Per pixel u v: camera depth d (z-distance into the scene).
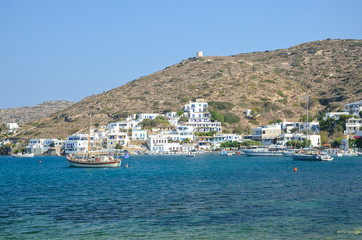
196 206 63.84
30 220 55.75
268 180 97.31
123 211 60.78
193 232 49.22
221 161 181.12
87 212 60.41
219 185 88.62
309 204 64.38
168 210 61.09
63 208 63.75
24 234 49.19
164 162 178.75
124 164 161.25
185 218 55.91
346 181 92.88
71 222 54.44
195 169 135.25
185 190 81.50
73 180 105.38
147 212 59.88
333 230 49.44
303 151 199.38
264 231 49.28
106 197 74.00
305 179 98.25
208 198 71.06
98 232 49.69
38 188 89.06
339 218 55.00
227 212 59.22
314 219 54.56
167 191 80.50
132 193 78.50
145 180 101.56
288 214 57.50
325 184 87.88
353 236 47.09
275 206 63.09
